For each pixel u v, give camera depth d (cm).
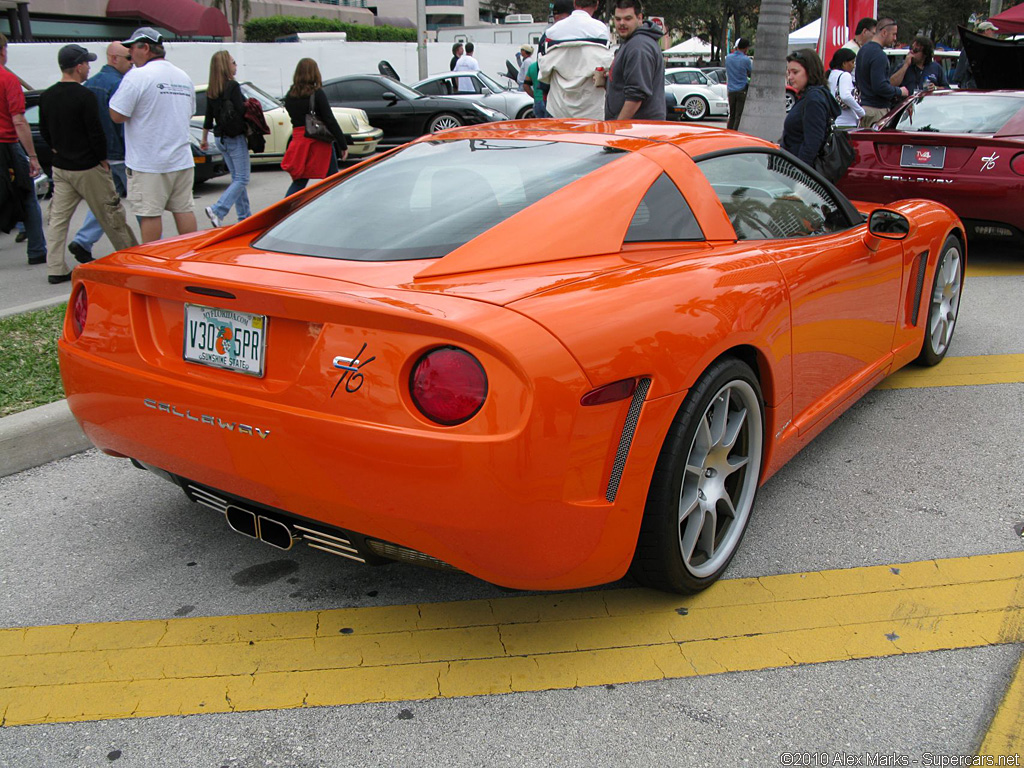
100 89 786
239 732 211
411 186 280
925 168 689
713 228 281
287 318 216
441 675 231
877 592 269
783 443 297
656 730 211
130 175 660
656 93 648
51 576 281
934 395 441
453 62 2062
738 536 277
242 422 222
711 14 4850
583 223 249
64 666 236
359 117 1307
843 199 370
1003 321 570
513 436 194
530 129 313
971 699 221
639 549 240
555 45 743
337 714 217
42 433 367
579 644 244
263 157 1345
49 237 675
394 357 201
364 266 237
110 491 343
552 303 210
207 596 270
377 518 211
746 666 234
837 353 330
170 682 229
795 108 615
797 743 206
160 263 254
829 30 1217
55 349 481
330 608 263
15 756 203
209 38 3075
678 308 231
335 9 4700
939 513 320
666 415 222
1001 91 759
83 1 2931
